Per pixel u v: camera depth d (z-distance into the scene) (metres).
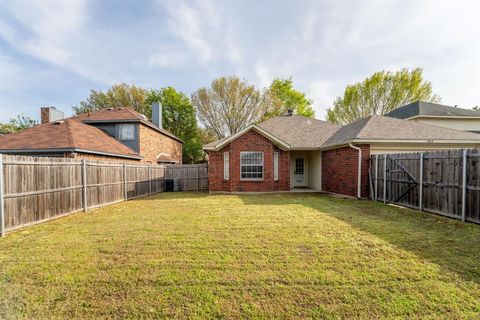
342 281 3.32
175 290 3.15
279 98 36.19
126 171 11.62
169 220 6.98
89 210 8.84
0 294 3.09
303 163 17.08
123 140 18.86
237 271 3.66
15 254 4.43
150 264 3.94
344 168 12.34
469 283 3.22
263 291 3.11
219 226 6.22
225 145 14.30
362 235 5.35
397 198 9.24
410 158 8.60
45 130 14.31
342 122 33.91
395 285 3.21
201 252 4.43
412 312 2.65
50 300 2.95
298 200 10.78
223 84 31.36
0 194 5.66
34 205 6.65
